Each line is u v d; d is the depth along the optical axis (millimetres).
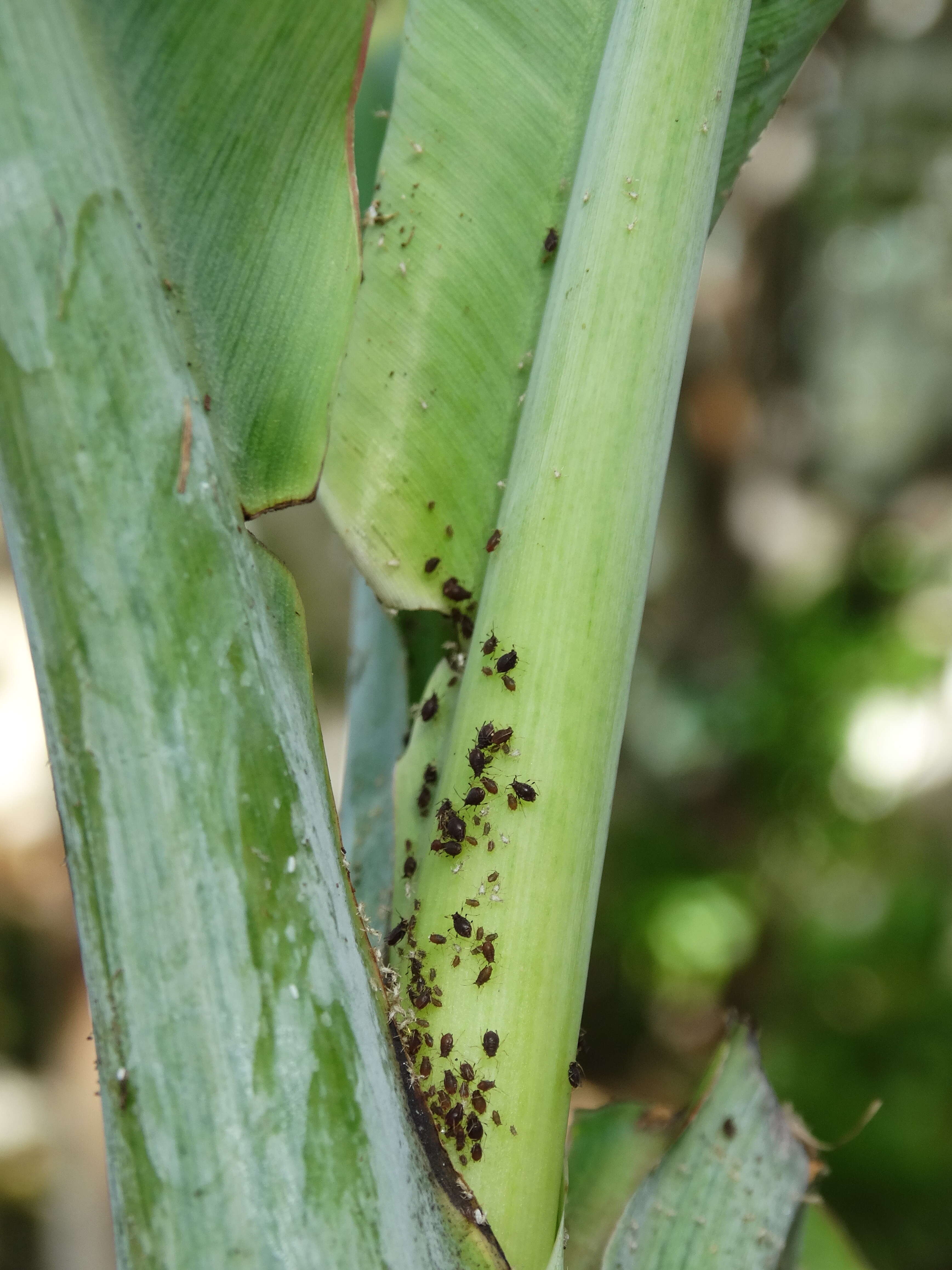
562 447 119
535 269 135
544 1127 113
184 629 104
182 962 101
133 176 110
